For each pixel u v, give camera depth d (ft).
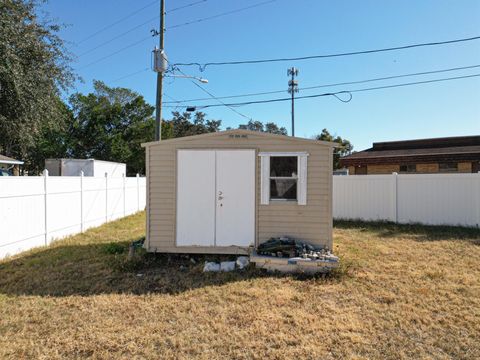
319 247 21.91
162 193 22.81
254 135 22.48
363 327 12.76
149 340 11.85
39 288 17.11
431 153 57.82
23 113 34.81
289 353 11.03
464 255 23.39
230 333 12.34
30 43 33.01
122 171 60.34
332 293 16.34
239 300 15.44
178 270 20.42
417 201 36.04
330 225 21.90
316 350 11.18
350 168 66.69
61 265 21.11
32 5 34.40
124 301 15.38
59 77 37.40
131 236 31.32
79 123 103.09
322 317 13.69
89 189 35.55
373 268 20.33
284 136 22.18
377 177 38.01
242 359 10.78
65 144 98.78
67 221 30.94
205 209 22.66
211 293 16.31
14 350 11.15
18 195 24.06
